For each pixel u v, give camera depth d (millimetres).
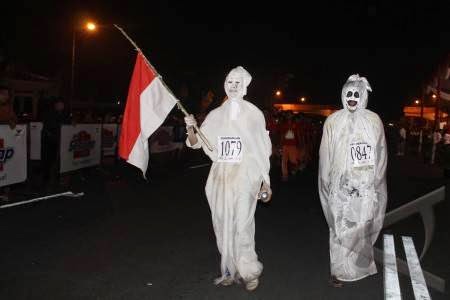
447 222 8914
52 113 10734
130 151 5234
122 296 4836
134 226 7625
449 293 5180
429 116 37469
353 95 5379
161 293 4941
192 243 6781
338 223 5359
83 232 7133
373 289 5250
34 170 11859
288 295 5008
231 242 5004
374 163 5414
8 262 5688
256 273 5008
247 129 5047
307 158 17172
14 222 7570
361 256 5383
